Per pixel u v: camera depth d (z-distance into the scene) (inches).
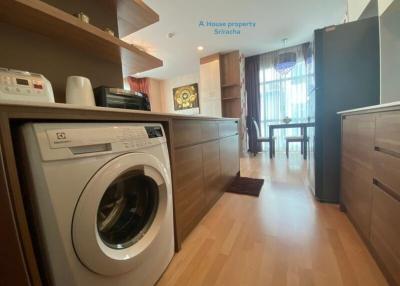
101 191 24.7
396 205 32.0
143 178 34.9
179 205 48.1
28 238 20.3
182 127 50.3
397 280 31.8
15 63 37.8
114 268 26.7
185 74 243.9
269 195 80.9
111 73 58.8
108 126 28.2
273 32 146.8
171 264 42.8
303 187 88.3
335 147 67.9
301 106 181.6
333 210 64.7
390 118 34.0
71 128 23.4
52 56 43.8
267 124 198.5
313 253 44.2
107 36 44.8
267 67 193.9
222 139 82.7
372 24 61.5
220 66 183.9
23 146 20.8
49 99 32.4
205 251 46.8
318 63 67.5
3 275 19.3
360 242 47.0
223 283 37.2
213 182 71.9
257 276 38.4
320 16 126.6
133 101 50.2
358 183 48.9
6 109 18.9
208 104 188.9
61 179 21.4
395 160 32.4
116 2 54.6
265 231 54.2
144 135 33.6
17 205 19.6
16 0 29.6
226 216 64.2
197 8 113.3
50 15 34.1
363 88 63.8
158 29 133.6
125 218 35.1
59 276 21.9
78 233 22.5
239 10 117.6
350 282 35.7
